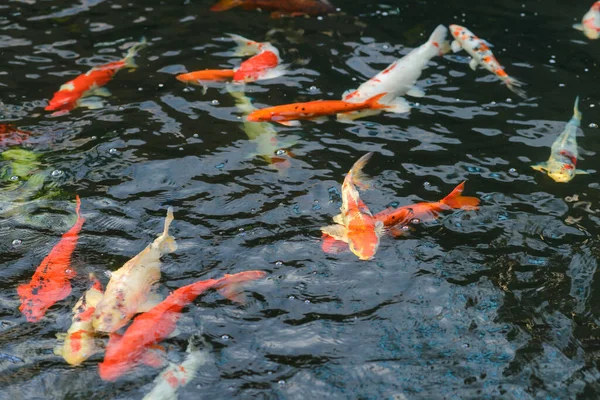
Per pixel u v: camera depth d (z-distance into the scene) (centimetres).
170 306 332
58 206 408
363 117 509
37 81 539
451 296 350
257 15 654
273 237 387
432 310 343
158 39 609
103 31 618
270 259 372
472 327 333
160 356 312
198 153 461
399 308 343
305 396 298
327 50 595
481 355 318
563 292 354
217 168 446
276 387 302
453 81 554
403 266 369
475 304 346
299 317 338
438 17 654
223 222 398
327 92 535
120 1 673
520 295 352
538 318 338
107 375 301
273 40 609
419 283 358
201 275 360
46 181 428
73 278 354
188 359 312
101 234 387
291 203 414
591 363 314
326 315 339
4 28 614
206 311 338
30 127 481
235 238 386
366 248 363
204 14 654
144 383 300
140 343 313
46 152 455
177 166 448
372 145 474
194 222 398
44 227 393
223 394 298
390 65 550
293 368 311
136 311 330
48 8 654
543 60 586
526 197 424
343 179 437
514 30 632
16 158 446
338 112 502
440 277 362
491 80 557
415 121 504
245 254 375
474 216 405
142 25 631
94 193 421
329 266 368
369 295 351
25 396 294
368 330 331
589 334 330
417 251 378
